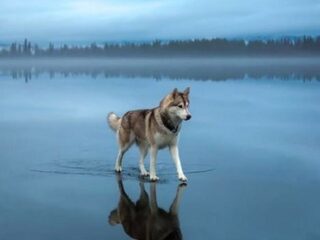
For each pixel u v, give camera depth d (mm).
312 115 22422
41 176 11211
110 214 8555
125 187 10297
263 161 12812
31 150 14273
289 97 31625
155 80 55812
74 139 16266
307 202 9164
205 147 14742
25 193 9844
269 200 9320
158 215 8492
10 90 41125
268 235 7516
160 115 10461
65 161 12688
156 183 10617
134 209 8828
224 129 18422
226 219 8258
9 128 19000
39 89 42156
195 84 46375
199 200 9359
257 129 18375
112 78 64312
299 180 10805
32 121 21078
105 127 19078
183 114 10211
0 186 10359
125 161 12680
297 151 14117
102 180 10867
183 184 10539
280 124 19641
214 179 10938
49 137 16688
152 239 7398
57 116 22797
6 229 7812
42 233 7629
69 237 7461
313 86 41750
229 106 26469
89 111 24594
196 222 8125
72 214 8555
